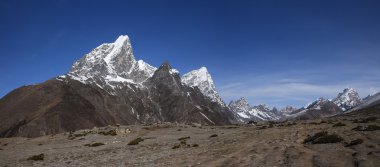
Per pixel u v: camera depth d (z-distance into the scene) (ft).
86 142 236.63
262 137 155.63
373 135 122.62
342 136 127.85
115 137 267.18
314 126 188.96
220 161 110.93
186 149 158.51
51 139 290.35
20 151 206.59
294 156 103.86
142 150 170.50
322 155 102.06
